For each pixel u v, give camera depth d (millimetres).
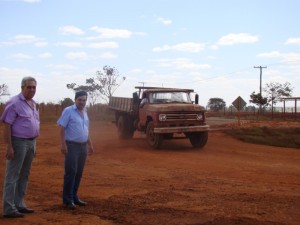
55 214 7613
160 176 11680
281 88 65750
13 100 7219
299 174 12195
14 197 7492
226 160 15086
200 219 7195
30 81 7273
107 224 6984
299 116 49062
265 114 54906
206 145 19812
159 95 19109
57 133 26594
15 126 7223
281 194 9219
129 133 21875
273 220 7129
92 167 13352
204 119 18328
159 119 17719
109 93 55438
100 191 9570
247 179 11258
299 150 18969
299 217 7324
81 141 7910
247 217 7285
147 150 17844
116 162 14516
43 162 14359
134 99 19859
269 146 20391
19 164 7344
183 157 15742
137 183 10578
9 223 7027
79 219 7277
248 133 24453
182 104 18344
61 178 11391
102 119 40438
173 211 7742
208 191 9555
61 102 48500
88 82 55156
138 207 8062
